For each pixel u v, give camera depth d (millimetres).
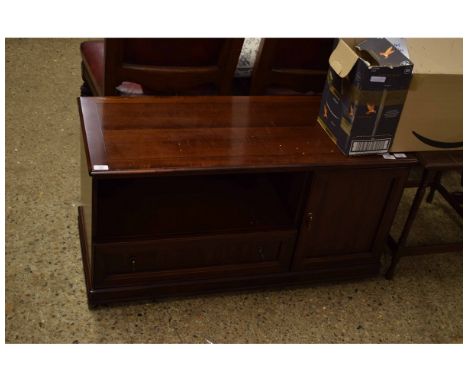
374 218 2324
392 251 2508
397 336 2289
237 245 2240
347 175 2148
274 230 2240
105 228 2129
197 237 2158
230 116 2252
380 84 1961
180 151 2031
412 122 2109
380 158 2137
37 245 2439
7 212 2572
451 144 2215
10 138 3002
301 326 2281
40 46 3830
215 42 2264
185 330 2205
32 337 2102
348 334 2273
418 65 2029
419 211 2941
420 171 3186
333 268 2422
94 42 2756
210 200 2346
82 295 2268
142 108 2227
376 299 2434
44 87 3441
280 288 2420
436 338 2297
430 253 2504
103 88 2416
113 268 2148
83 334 2139
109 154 1970
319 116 2273
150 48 2244
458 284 2547
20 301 2211
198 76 2354
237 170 1997
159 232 2146
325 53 2393
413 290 2496
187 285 2271
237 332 2225
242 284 2340
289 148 2123
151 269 2205
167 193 2350
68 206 2648
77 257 2414
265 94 2629
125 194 2309
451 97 2076
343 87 2066
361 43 2062
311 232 2283
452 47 2119
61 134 3080
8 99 3291
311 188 2145
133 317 2223
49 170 2834
